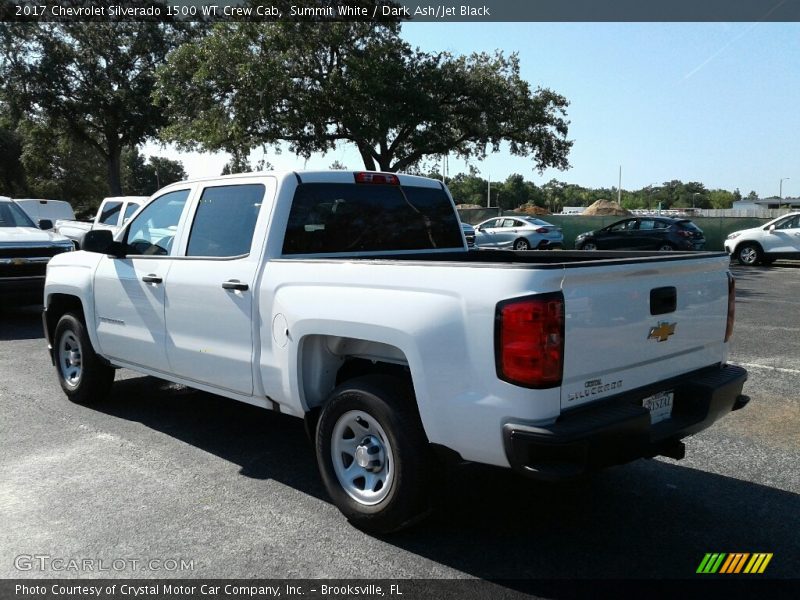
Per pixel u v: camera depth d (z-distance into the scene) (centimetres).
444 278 333
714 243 3155
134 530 383
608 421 315
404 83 2039
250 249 444
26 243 1059
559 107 2394
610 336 334
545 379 306
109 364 601
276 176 450
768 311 1202
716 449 509
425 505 358
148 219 552
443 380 330
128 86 3231
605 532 380
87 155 5375
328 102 2025
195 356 480
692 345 389
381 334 353
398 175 520
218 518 398
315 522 393
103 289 568
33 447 518
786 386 673
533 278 307
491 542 369
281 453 507
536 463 307
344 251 479
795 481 450
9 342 960
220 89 2034
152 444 525
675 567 343
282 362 412
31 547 364
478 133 2248
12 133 4959
